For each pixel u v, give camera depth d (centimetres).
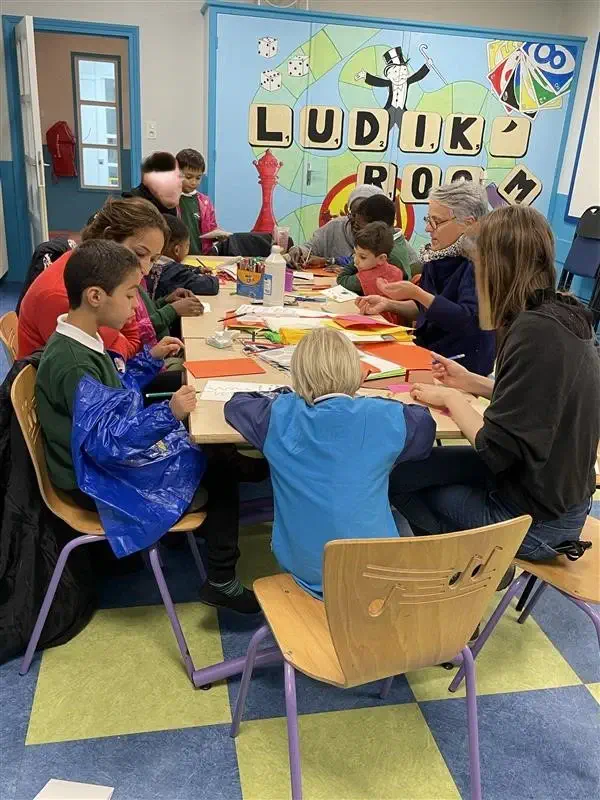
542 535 149
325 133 533
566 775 150
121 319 160
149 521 158
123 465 157
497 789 146
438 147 554
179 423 151
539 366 133
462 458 181
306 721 161
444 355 247
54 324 193
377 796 142
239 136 522
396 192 561
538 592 194
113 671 171
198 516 167
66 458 161
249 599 183
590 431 140
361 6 554
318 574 134
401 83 530
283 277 266
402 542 103
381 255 283
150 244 199
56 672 169
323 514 129
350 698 168
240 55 501
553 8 584
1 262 549
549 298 142
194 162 412
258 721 159
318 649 124
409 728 160
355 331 230
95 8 524
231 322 238
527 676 179
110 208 198
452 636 121
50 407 158
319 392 133
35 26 523
